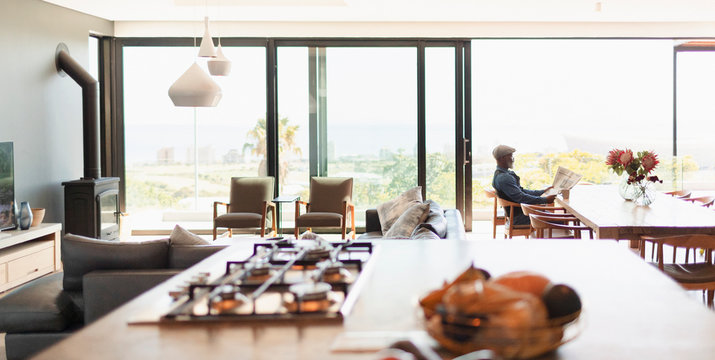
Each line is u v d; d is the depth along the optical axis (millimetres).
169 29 8617
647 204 5699
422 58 8719
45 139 7258
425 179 8883
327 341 1393
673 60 9320
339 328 1479
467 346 1250
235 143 8852
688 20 8422
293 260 1924
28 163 6961
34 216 6508
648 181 5754
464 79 8758
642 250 4918
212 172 8898
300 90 8789
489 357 1129
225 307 1580
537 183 10359
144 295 1785
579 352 1327
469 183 8875
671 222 4715
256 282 1777
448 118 8828
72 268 3936
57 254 6648
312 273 1722
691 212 5234
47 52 7254
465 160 8852
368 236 6430
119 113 8789
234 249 2512
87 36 8023
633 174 5715
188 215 8938
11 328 3764
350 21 8609
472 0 7047
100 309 3721
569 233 6297
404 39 8695
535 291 1373
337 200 8242
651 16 8070
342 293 1747
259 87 8766
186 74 4531
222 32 8594
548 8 7523
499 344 1218
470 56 8703
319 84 8781
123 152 8844
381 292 1800
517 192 6938
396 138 8852
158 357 1316
